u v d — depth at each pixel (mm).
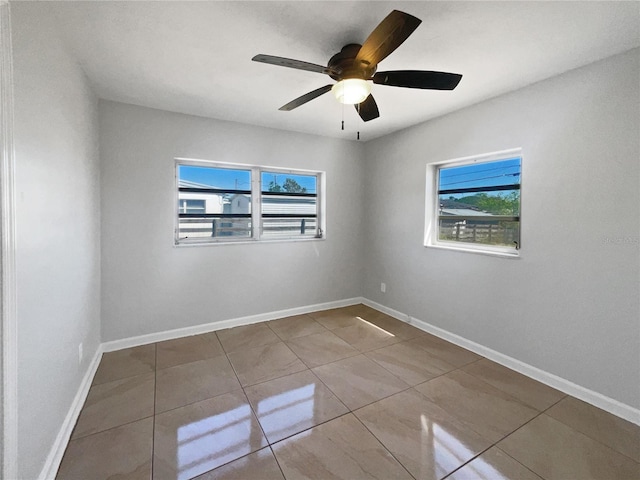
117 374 2309
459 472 1463
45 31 1412
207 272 3148
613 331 1894
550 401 2016
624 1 1397
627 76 1803
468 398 2045
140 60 1966
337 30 1659
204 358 2584
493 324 2580
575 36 1676
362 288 4172
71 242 1768
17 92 1141
